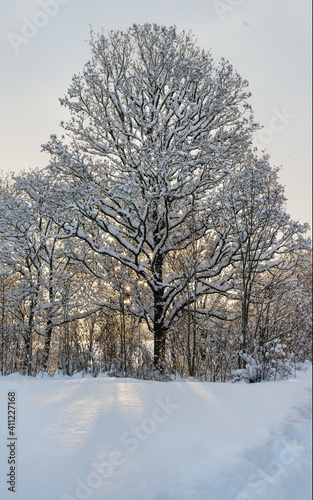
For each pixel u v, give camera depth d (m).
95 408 5.58
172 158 14.62
